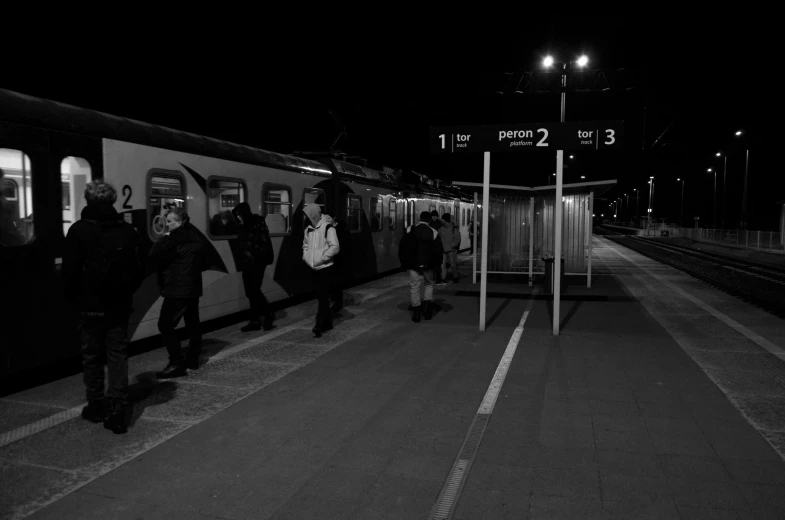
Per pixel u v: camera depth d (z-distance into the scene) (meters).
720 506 3.43
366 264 15.25
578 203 14.05
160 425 4.84
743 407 5.19
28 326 5.77
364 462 4.09
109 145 6.81
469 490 3.65
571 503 3.48
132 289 4.81
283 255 10.81
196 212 8.41
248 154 9.75
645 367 6.53
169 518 3.35
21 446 4.39
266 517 3.36
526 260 14.70
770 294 14.42
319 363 6.78
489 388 5.78
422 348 7.51
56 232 6.09
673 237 68.00
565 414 5.00
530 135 8.16
